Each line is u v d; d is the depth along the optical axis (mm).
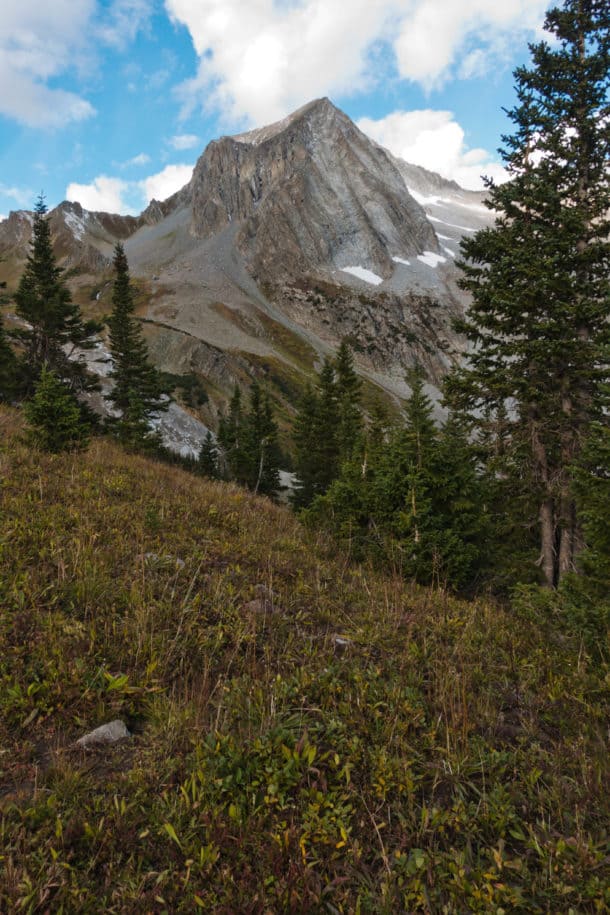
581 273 13086
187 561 6359
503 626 6184
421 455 9578
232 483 15188
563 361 12977
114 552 6059
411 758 3188
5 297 32594
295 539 9211
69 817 2527
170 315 173625
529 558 13547
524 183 13094
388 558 8750
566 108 13172
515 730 3781
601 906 2180
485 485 13656
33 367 32438
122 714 3512
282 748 3035
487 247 13945
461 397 14578
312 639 4992
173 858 2400
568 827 2740
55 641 4047
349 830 2570
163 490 10383
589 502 7125
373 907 2199
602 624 5555
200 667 4184
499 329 13758
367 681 4152
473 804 2832
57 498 7867
